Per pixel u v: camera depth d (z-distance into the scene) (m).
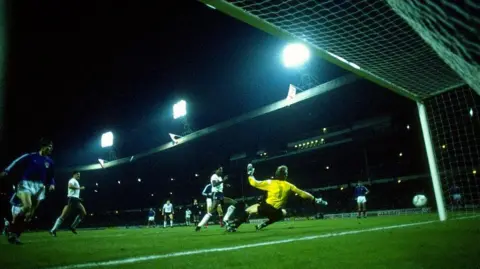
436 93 7.12
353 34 5.57
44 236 8.95
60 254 3.49
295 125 28.41
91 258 3.02
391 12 5.18
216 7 4.82
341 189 27.66
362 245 3.01
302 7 4.98
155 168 40.72
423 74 6.45
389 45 5.76
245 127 29.27
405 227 5.27
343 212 26.47
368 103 23.33
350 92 22.03
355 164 28.20
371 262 2.09
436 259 2.10
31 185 5.72
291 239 4.05
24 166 5.85
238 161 35.12
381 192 25.81
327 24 5.32
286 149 31.52
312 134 29.31
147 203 41.81
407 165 25.05
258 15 5.10
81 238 6.75
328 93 22.02
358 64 6.22
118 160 39.22
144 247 3.96
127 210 43.34
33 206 5.86
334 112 25.28
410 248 2.64
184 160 38.22
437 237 3.37
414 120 23.33
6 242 6.17
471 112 8.60
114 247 4.13
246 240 4.32
